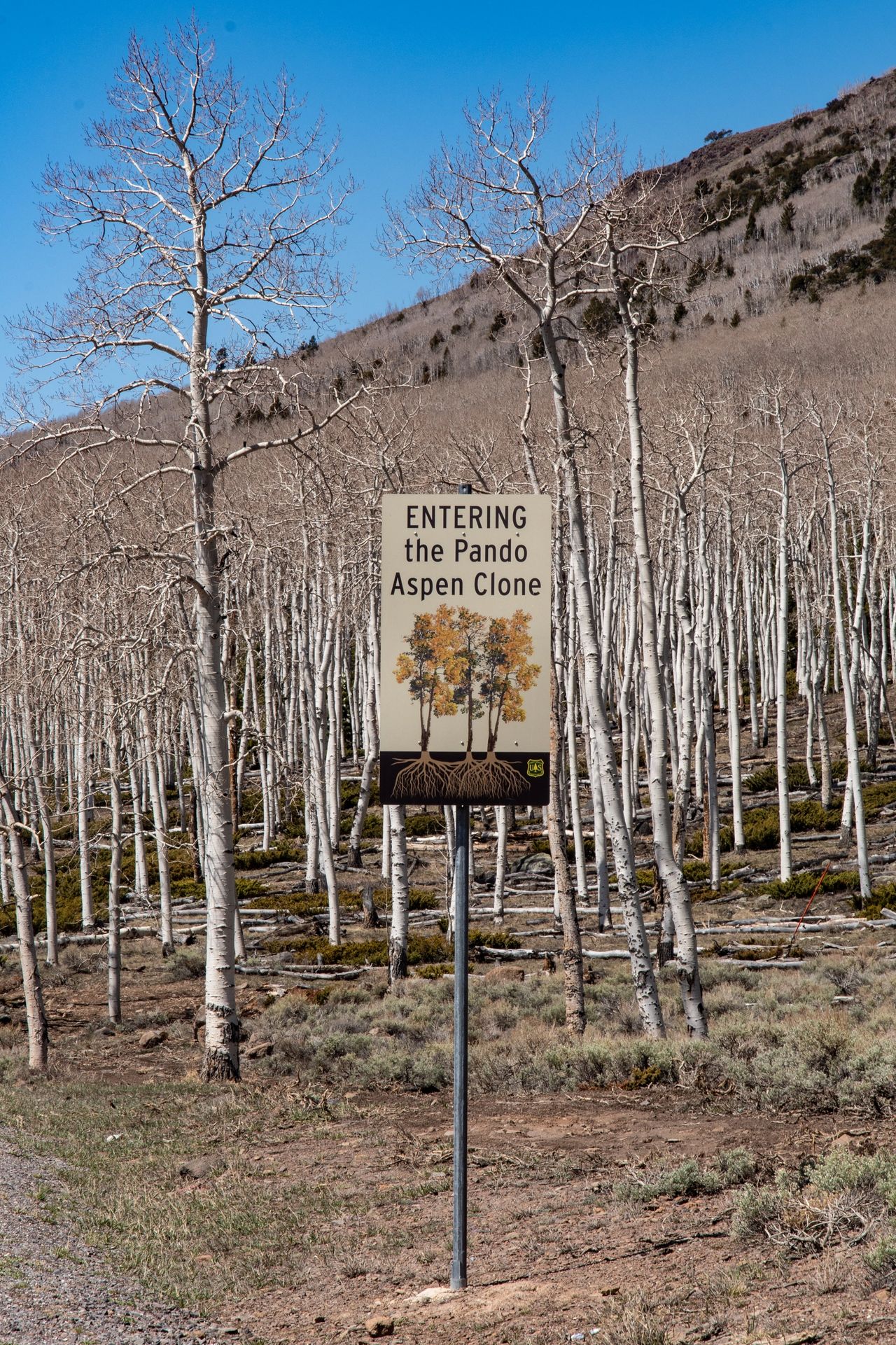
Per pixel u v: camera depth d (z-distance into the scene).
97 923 32.16
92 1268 7.60
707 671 35.50
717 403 31.92
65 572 17.52
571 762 30.08
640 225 15.19
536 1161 9.42
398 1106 12.47
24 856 16.53
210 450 14.67
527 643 6.89
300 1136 11.27
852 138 163.50
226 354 14.84
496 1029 16.22
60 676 16.16
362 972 23.89
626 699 30.55
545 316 15.20
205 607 14.78
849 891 27.91
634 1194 7.92
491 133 14.83
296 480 28.72
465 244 15.09
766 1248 6.43
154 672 20.95
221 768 14.73
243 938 26.48
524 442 16.22
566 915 15.82
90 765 26.64
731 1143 9.03
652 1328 5.39
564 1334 5.69
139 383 14.42
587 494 31.25
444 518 6.92
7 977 26.00
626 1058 12.62
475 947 24.88
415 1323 6.28
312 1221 8.55
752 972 20.83
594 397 29.98
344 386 20.39
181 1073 15.93
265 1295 7.18
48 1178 10.17
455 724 6.86
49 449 15.70
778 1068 10.79
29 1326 6.30
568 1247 7.17
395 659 6.89
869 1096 9.52
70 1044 18.92
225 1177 9.99
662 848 14.43
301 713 39.50
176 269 14.70
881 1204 6.42
